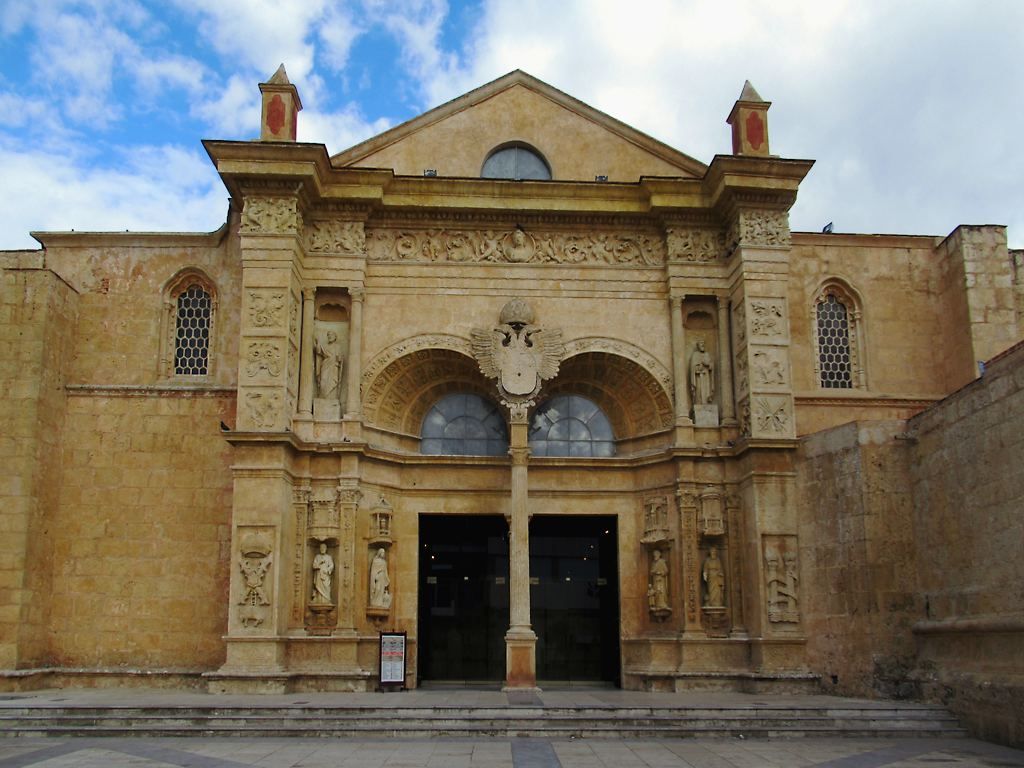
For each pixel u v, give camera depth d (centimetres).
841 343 3141
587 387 3017
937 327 3158
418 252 2920
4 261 2988
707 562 2708
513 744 1827
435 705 2092
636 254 2964
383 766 1575
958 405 2142
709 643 2645
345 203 2856
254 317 2675
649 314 2923
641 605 2811
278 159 2708
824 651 2492
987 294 3034
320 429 2756
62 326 2864
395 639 2566
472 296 2894
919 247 3200
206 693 2486
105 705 2064
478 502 2853
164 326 2973
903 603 2314
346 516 2680
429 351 2859
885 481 2378
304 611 2642
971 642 2044
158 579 2786
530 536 2944
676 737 1922
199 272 3005
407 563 2798
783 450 2667
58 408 2834
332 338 2848
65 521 2812
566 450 3000
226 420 2883
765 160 2773
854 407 3048
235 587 2522
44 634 2723
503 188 2892
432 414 2997
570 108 3053
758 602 2594
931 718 2016
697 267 2917
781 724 1972
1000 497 1962
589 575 2931
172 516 2823
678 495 2755
